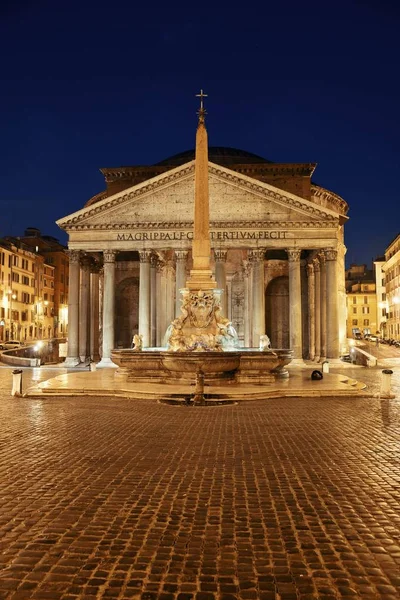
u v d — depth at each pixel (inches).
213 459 433.1
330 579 228.7
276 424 595.2
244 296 2271.2
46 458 435.5
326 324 1829.5
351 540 270.7
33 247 3986.2
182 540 269.1
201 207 1019.9
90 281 2144.4
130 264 2314.2
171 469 402.0
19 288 3484.3
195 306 1020.5
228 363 927.7
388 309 4025.6
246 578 229.1
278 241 1814.7
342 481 373.7
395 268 3703.3
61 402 778.2
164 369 987.3
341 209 2623.0
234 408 719.7
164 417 642.2
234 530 282.4
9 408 716.0
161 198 1839.3
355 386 968.3
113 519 298.0
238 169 2289.6
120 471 396.5
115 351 1029.8
